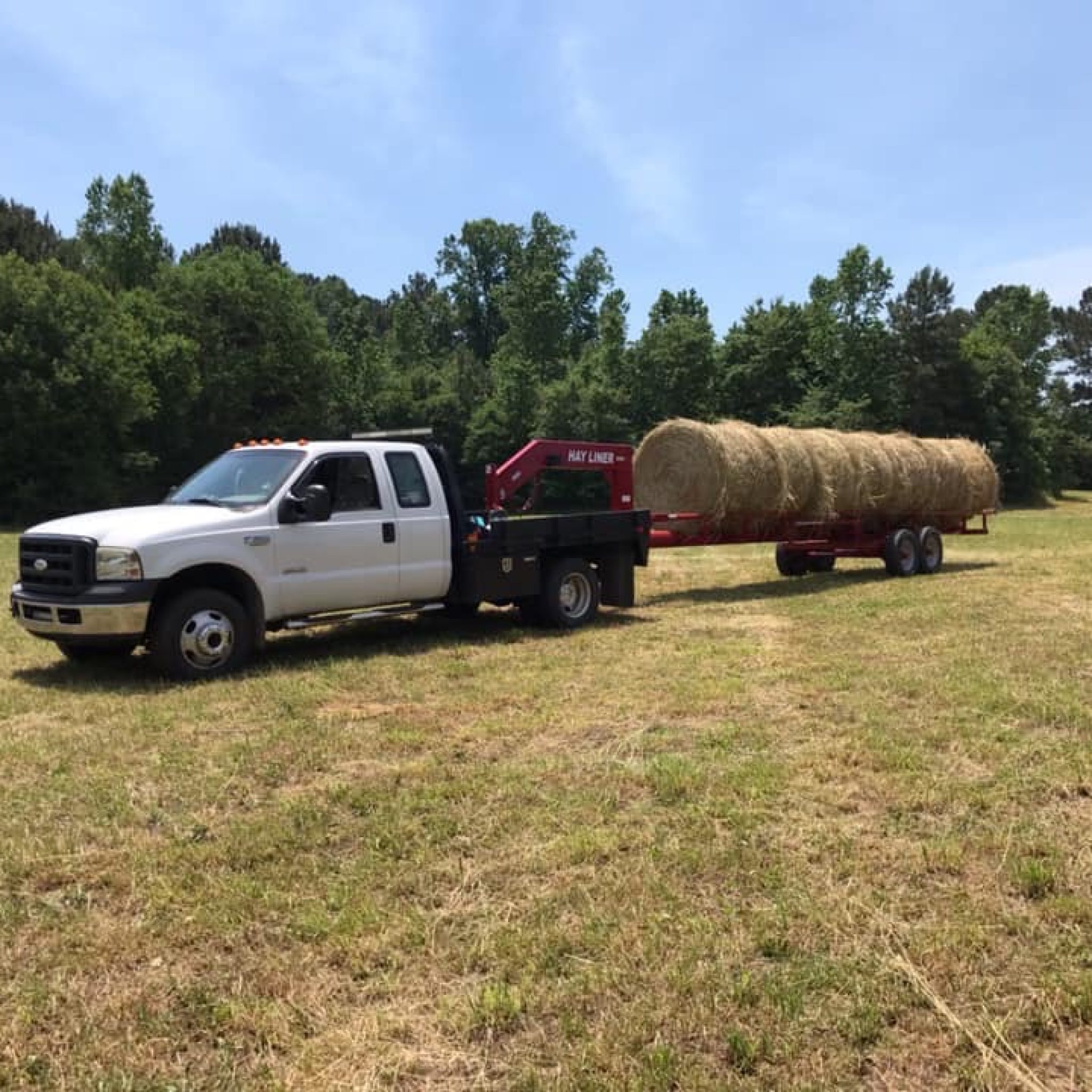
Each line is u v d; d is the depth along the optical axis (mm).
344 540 8727
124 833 4523
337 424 52625
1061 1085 2711
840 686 7355
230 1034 2965
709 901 3775
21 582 8141
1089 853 4176
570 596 10656
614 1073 2738
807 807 4781
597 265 68812
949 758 5539
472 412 52156
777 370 52844
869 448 15891
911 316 52938
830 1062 2785
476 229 76812
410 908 3746
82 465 36156
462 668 8227
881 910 3684
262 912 3727
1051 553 20141
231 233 77188
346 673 7977
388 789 5082
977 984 3176
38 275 37344
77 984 3236
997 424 53406
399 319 61875
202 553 7820
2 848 4336
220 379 44531
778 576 16438
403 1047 2887
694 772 5258
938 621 10625
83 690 7484
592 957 3367
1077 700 6699
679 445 14164
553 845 4297
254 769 5465
